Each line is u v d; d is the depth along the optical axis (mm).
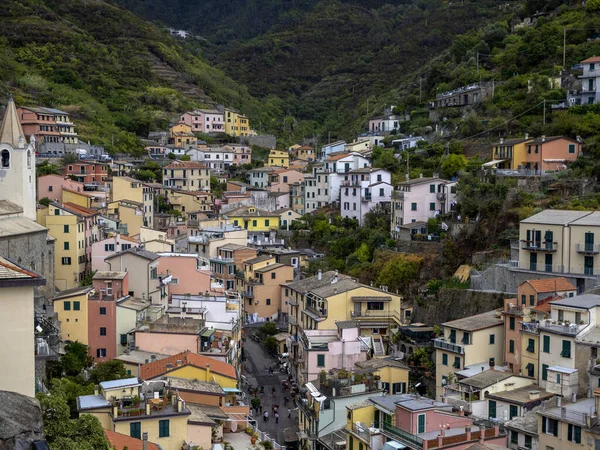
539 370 85250
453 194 145250
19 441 32219
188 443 61062
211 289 126438
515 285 108000
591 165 133875
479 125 176500
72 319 100812
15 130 117562
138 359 86750
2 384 37250
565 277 101688
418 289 125000
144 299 110188
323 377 90188
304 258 161375
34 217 120938
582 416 68875
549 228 104438
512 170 142000
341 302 112875
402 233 142125
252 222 185000
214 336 99500
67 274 138000
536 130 157875
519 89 185625
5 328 37344
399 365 94562
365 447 73562
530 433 71750
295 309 129375
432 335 108125
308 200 199250
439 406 74125
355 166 195250
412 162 178250
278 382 114312
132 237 152875
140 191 183750
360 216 171125
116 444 54469
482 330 93438
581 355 79938
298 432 90250
